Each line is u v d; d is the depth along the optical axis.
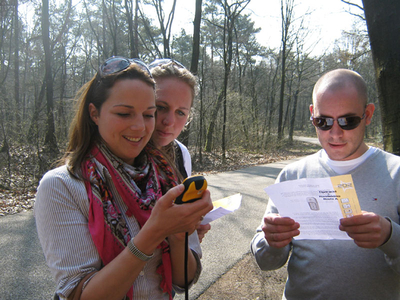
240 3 16.56
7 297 2.96
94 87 1.13
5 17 15.60
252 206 6.26
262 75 31.42
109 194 1.09
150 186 1.19
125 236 1.06
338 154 1.45
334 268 1.36
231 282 3.15
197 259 1.30
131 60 1.13
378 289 1.31
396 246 1.16
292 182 1.25
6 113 10.03
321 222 1.24
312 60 25.98
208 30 26.72
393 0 2.60
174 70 1.51
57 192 1.01
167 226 0.92
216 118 15.73
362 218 1.14
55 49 21.08
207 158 14.49
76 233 0.98
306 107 50.97
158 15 14.13
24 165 8.68
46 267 3.57
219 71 21.42
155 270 1.19
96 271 0.98
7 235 4.55
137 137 1.09
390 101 2.65
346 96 1.37
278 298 2.78
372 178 1.39
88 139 1.15
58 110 13.33
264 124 19.22
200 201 0.95
